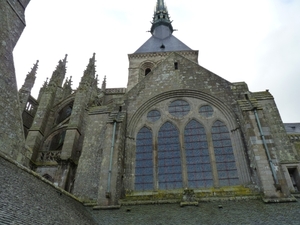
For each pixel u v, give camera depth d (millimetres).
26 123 44406
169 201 20500
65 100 46000
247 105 24172
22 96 42750
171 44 62438
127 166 24078
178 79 28828
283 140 24250
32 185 15422
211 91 27266
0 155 14891
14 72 21500
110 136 24250
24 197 13242
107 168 22344
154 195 22250
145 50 60250
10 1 23953
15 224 10477
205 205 19406
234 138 24203
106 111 28812
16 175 14711
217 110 26281
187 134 25516
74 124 36812
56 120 44594
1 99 19281
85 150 26484
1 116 18875
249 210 17688
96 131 27625
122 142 24688
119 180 22203
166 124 26484
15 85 21219
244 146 23188
